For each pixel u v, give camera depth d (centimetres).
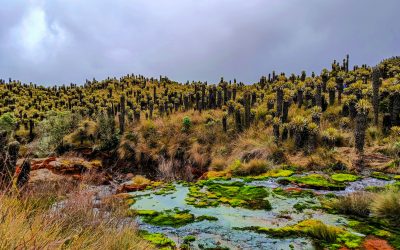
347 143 1111
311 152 1077
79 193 392
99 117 1820
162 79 4350
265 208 620
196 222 553
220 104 2091
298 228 497
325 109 1451
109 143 1609
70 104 2933
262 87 2617
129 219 462
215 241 463
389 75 1867
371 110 1252
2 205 243
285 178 863
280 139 1248
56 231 268
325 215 560
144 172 1387
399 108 1109
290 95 1689
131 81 4166
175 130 1644
